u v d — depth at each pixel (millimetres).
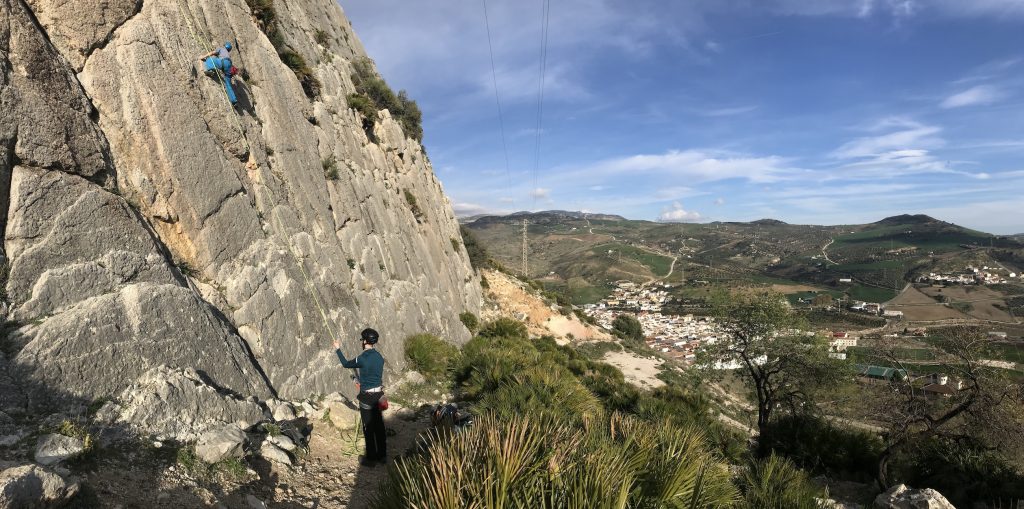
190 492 3941
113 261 5352
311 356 8586
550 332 37312
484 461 3332
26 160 4898
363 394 6188
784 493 4754
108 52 6492
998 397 8914
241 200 8234
